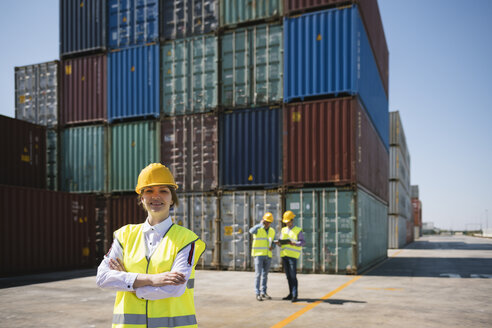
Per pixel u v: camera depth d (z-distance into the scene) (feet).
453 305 24.73
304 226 41.16
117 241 7.18
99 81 52.54
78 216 48.73
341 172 40.29
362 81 43.88
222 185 45.06
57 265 45.55
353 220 39.63
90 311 23.36
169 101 48.37
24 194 42.32
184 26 48.11
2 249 39.60
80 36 54.03
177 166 47.24
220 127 45.65
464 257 66.44
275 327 19.36
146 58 49.85
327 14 41.86
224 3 46.21
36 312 23.12
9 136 49.34
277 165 43.09
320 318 21.24
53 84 55.16
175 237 6.96
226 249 44.16
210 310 23.29
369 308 23.80
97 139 52.31
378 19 60.75
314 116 41.65
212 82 46.37
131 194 52.03
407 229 138.51
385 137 69.67
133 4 51.01
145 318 6.53
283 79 43.09
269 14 44.16
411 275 39.91
